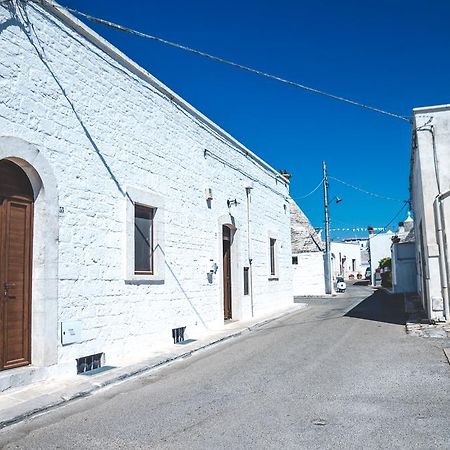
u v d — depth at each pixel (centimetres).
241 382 709
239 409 574
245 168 1642
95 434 504
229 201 1473
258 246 1728
